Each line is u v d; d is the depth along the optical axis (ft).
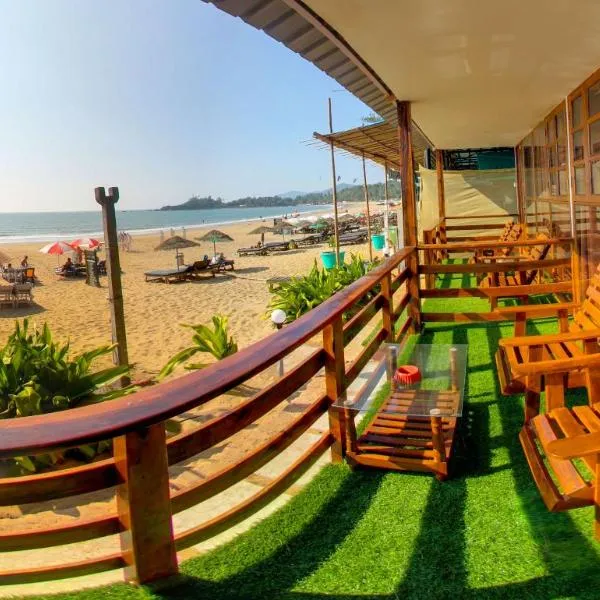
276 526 8.06
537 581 6.33
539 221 26.89
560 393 8.55
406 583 6.51
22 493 5.36
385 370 11.21
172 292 54.39
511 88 17.65
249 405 7.16
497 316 18.69
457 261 36.94
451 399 9.54
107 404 5.41
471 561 6.86
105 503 13.50
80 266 71.41
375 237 70.79
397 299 32.48
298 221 130.21
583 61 14.78
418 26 11.01
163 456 5.88
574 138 19.15
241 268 72.54
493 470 9.33
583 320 12.60
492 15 10.77
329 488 9.20
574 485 6.88
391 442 9.88
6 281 67.51
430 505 8.39
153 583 5.98
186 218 388.16
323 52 11.85
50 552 10.23
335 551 7.32
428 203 40.45
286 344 7.21
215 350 24.91
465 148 35.27
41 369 18.01
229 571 6.85
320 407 9.43
